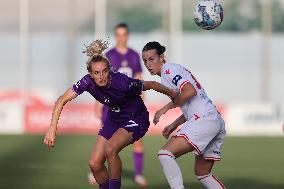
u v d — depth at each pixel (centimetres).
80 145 4509
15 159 3806
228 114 5559
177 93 2156
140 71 3144
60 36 10862
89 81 2138
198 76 11706
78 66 8488
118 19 11894
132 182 3064
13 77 11131
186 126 2170
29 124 5481
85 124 5431
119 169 2200
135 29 11962
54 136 2106
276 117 5559
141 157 3016
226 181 3100
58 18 10825
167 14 6844
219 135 2234
